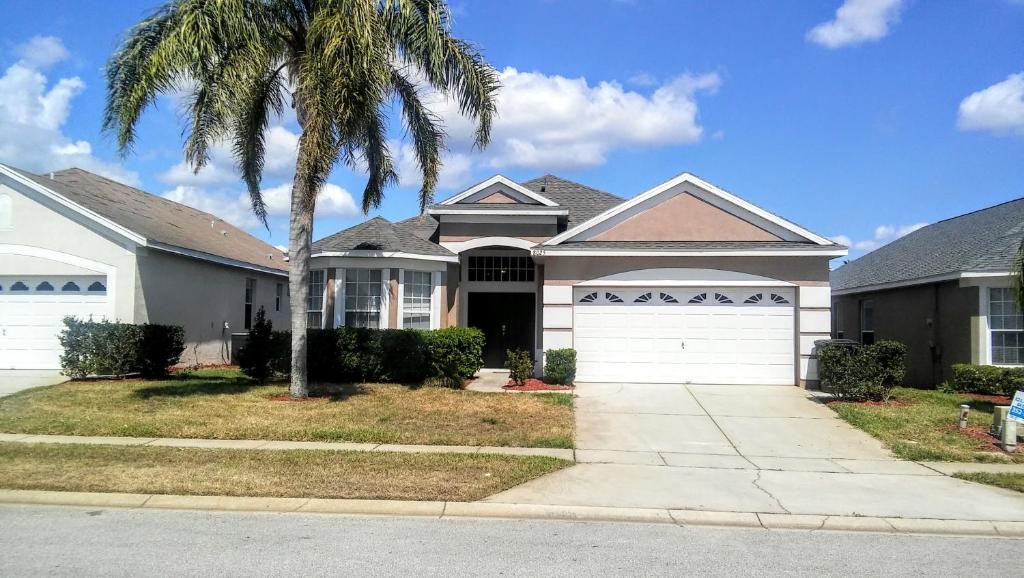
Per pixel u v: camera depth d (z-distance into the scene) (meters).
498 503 7.40
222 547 5.95
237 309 21.89
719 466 9.28
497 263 19.70
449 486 7.89
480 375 17.59
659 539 6.48
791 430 11.52
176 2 11.89
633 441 10.70
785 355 15.64
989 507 7.55
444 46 12.41
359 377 15.48
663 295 15.96
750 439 10.91
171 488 7.59
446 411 12.24
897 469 9.22
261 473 8.23
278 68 13.49
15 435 10.23
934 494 8.04
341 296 16.77
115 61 11.88
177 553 5.77
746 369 15.70
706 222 16.08
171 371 17.11
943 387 15.88
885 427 11.47
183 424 10.86
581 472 8.82
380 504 7.29
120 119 11.81
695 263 15.81
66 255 16.39
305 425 10.95
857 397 13.84
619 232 16.22
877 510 7.41
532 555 5.92
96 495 7.39
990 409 13.28
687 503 7.59
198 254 18.72
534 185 21.94
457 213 18.02
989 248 16.64
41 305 16.58
